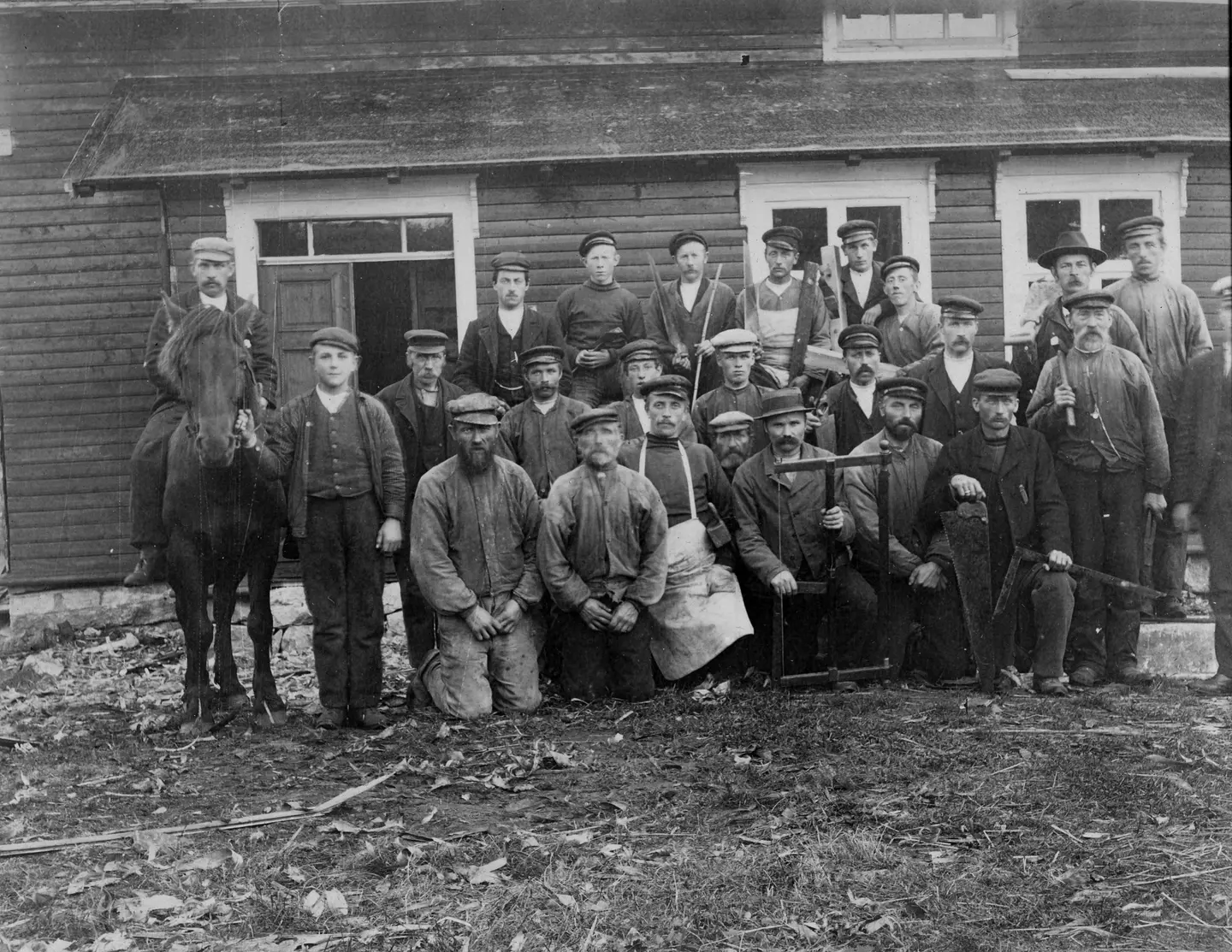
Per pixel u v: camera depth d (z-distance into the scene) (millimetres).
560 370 8734
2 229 11141
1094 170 11078
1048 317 8414
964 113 11070
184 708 7148
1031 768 5859
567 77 11734
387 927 4410
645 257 11031
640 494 7457
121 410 11094
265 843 5207
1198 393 7691
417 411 8133
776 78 11711
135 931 4434
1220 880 4648
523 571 7430
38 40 11375
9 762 6531
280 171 10516
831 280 9508
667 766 6094
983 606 7309
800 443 7684
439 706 7344
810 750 6195
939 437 8289
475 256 11016
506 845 5074
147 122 10984
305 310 11047
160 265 11062
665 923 4387
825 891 4621
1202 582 10109
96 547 11031
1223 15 11852
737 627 7582
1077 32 11906
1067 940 4250
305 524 7055
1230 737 6258
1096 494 7625
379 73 11742
